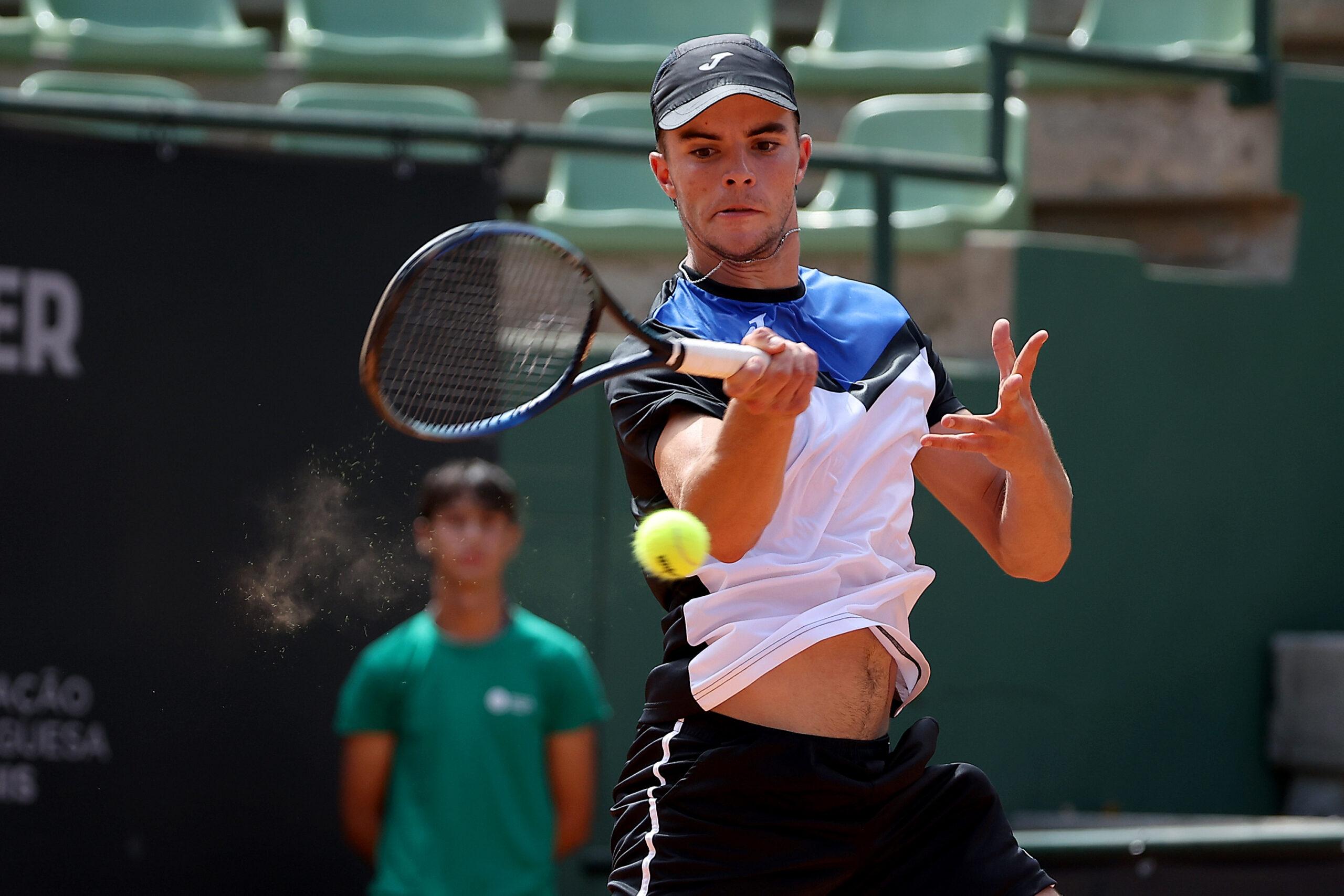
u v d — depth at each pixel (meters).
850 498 8.43
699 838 8.26
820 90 28.91
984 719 20.41
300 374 15.80
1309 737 21.70
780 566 8.18
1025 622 20.78
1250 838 15.84
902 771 8.43
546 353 15.01
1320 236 23.80
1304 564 22.84
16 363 14.98
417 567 14.54
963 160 26.20
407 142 17.91
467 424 8.08
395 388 9.43
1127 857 15.38
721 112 8.35
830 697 8.28
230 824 14.98
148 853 14.87
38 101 17.25
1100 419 21.64
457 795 13.37
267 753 14.98
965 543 20.47
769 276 8.67
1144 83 25.70
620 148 18.59
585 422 18.80
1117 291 21.95
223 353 15.60
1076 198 26.09
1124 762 21.33
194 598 15.12
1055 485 8.54
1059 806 20.75
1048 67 26.39
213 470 15.39
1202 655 22.00
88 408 15.16
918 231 22.33
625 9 30.69
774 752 8.15
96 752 14.86
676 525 7.38
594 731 14.19
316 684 14.94
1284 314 23.12
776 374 7.07
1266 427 22.78
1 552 14.80
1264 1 24.39
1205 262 25.69
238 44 28.09
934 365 9.30
